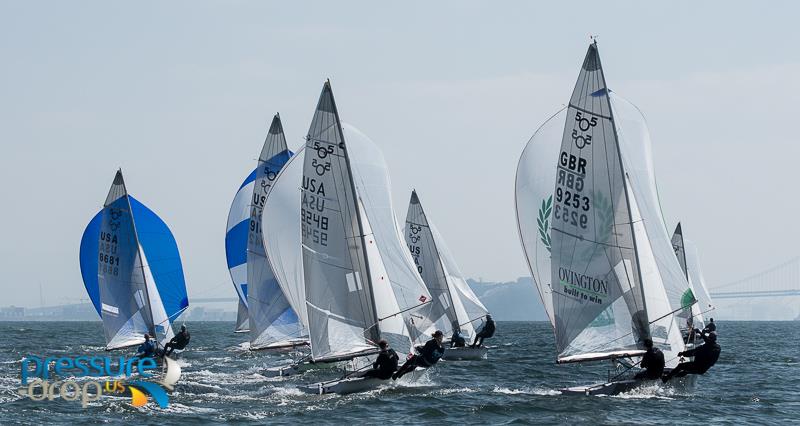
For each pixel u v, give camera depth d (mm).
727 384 66500
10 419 49031
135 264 89125
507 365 84188
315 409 51938
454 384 64312
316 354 60531
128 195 89438
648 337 54969
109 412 51438
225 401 55219
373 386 58562
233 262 95062
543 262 64312
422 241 97062
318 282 60594
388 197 73125
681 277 62062
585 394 56312
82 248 91312
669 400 54625
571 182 56188
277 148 87312
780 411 52188
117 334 88875
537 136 64750
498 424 47156
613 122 55000
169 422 48219
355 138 72375
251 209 86625
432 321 96062
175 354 83562
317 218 60531
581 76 55656
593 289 55719
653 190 63406
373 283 60375
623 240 54906
